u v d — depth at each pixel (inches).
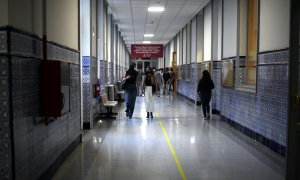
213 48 427.2
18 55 125.1
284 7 208.4
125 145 243.3
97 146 240.1
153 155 215.0
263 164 195.3
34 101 144.3
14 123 121.0
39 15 152.8
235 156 213.3
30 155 138.4
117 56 679.7
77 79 239.8
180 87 762.8
